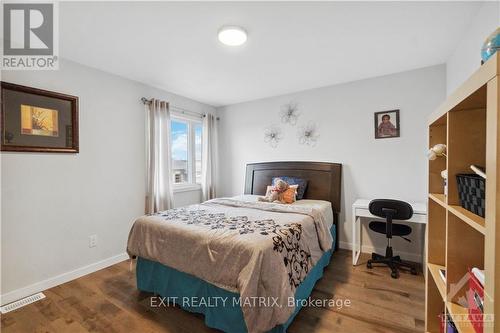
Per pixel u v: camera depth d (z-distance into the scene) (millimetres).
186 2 1576
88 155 2568
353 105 3129
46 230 2252
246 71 2773
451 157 1067
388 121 2902
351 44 2158
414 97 2758
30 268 2146
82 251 2518
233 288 1492
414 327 1663
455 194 1064
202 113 4102
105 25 1833
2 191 1998
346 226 3201
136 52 2281
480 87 750
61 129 2340
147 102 3146
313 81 3121
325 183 3244
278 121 3732
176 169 3771
